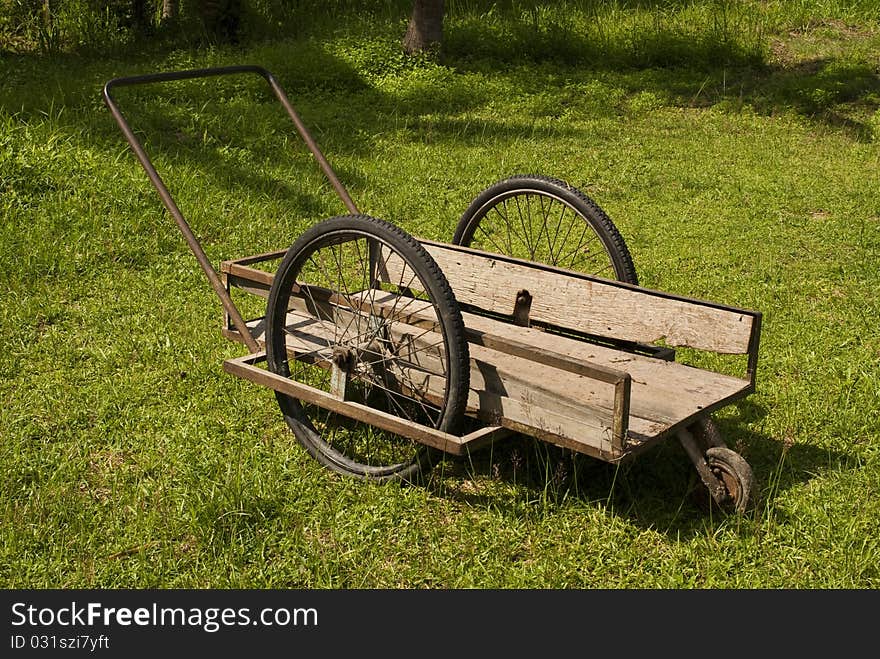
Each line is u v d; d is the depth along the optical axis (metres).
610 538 3.63
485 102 11.96
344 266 6.57
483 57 13.85
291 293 4.38
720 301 6.03
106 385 4.88
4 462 4.18
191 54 13.15
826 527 3.65
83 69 12.48
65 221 6.79
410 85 12.29
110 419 4.57
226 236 6.98
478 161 9.16
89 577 3.50
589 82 12.95
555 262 5.07
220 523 3.71
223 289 4.57
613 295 4.14
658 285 6.32
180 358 5.16
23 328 5.55
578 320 4.28
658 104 12.16
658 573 3.50
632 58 14.01
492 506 3.86
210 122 9.52
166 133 9.27
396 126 10.48
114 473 4.14
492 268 4.52
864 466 4.10
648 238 7.25
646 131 10.80
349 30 14.02
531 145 9.90
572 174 8.85
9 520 3.77
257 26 14.82
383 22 14.73
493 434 3.67
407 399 4.28
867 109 11.84
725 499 3.70
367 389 4.16
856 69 12.97
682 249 7.00
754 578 3.43
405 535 3.71
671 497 3.91
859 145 10.29
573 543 3.62
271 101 11.29
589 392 3.72
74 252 6.45
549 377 3.87
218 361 5.11
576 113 11.57
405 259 3.65
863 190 8.50
